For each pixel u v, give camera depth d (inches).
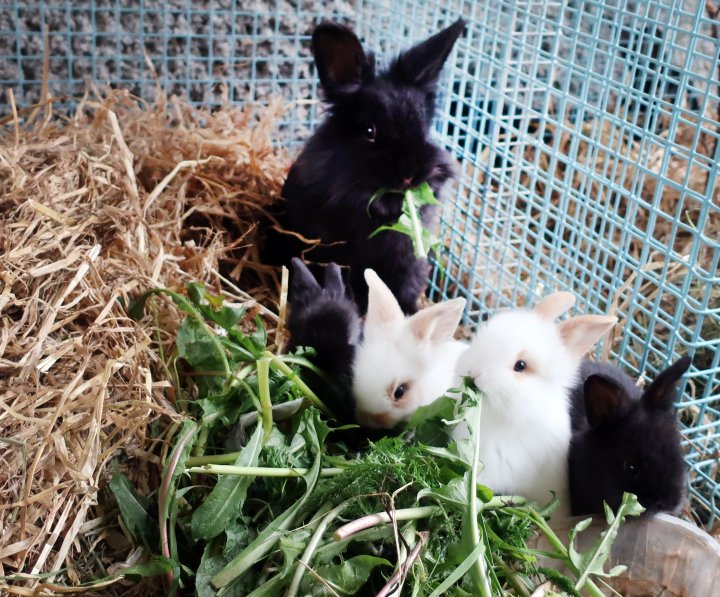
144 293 16.9
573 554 13.7
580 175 27.5
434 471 14.3
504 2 22.5
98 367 15.4
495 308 24.0
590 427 16.3
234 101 29.0
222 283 22.2
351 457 16.0
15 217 17.5
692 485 18.6
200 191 23.1
